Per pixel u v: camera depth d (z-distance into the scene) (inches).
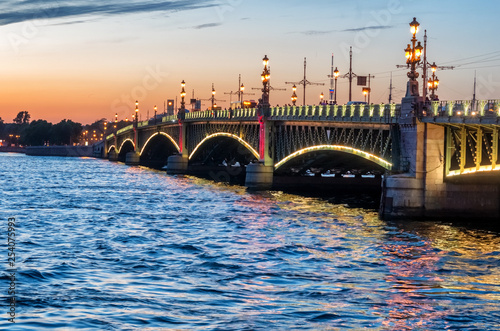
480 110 2292.1
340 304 1376.7
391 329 1219.2
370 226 2504.9
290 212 3038.9
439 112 2539.4
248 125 4753.9
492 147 2304.4
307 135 3811.5
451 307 1369.3
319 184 4439.0
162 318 1259.2
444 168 2618.1
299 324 1234.6
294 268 1736.0
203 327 1209.4
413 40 2684.5
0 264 1726.1
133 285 1520.7
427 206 2623.0
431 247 2058.3
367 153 3078.2
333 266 1769.2
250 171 4409.5
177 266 1750.7
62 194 4097.0
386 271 1715.1
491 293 1494.8
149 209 3191.4
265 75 4402.1
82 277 1596.9
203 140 5925.2
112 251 1972.2
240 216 2881.4
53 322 1216.8
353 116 3164.4
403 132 2719.0
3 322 1206.9
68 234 2317.9
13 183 5108.3
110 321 1233.4
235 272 1680.6
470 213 2623.0
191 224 2620.6
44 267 1699.1
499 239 2209.6
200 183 5265.8
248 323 1234.6
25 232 2348.7
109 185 4987.7
